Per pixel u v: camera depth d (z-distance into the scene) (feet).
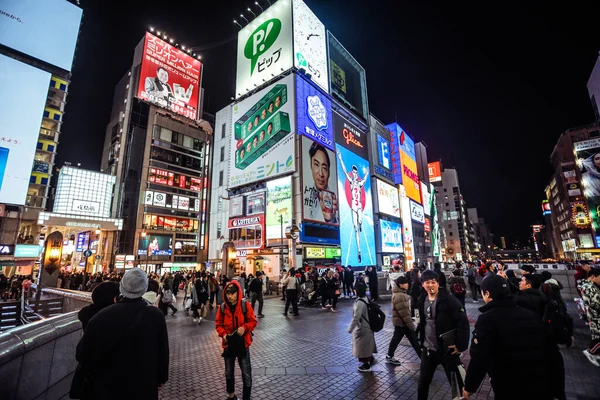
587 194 236.63
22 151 136.56
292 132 135.03
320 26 173.68
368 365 19.85
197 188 213.46
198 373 20.29
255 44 166.30
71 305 39.04
